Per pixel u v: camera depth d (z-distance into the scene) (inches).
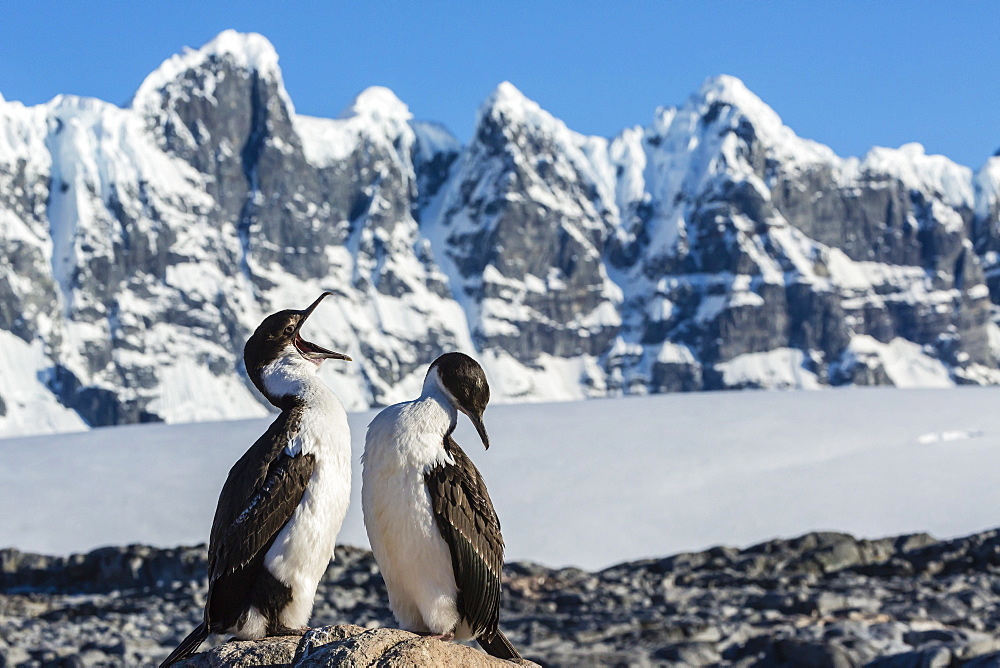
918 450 1061.1
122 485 948.0
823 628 396.5
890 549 569.3
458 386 194.7
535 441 1115.3
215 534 192.7
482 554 192.2
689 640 390.9
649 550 759.7
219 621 189.5
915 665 331.9
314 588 193.0
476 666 177.0
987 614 419.5
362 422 1059.9
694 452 1045.2
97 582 605.3
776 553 565.3
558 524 824.9
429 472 187.8
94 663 391.5
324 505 190.5
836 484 933.2
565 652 382.6
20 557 643.5
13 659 397.7
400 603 195.3
